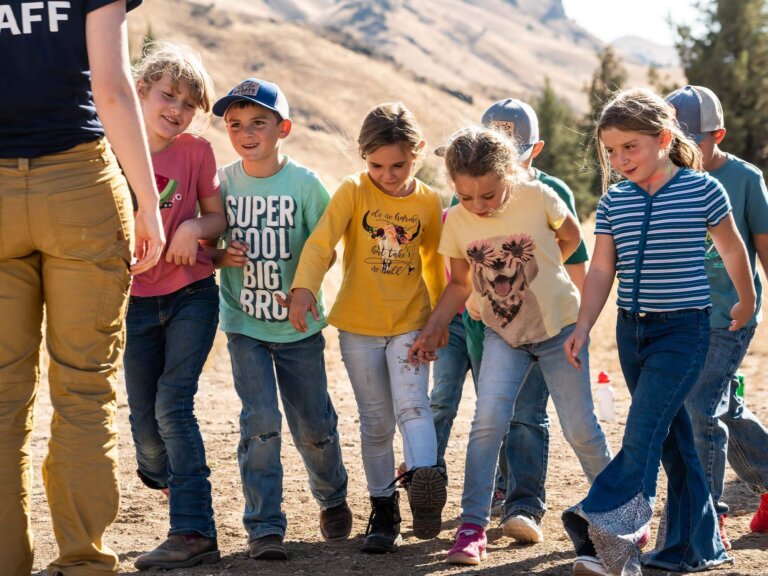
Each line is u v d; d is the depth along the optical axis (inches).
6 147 134.3
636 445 153.9
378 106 178.4
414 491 165.6
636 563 151.6
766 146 1218.0
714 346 182.5
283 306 181.9
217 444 274.7
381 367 184.2
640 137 158.7
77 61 134.8
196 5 4849.9
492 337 181.5
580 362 162.1
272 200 183.0
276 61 4377.5
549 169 1353.3
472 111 4451.3
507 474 207.5
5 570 138.1
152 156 178.5
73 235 136.0
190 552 170.9
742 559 172.2
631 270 160.9
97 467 140.0
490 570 167.5
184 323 176.9
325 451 188.2
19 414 139.3
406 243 182.7
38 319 141.7
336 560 176.1
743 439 191.9
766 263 185.0
